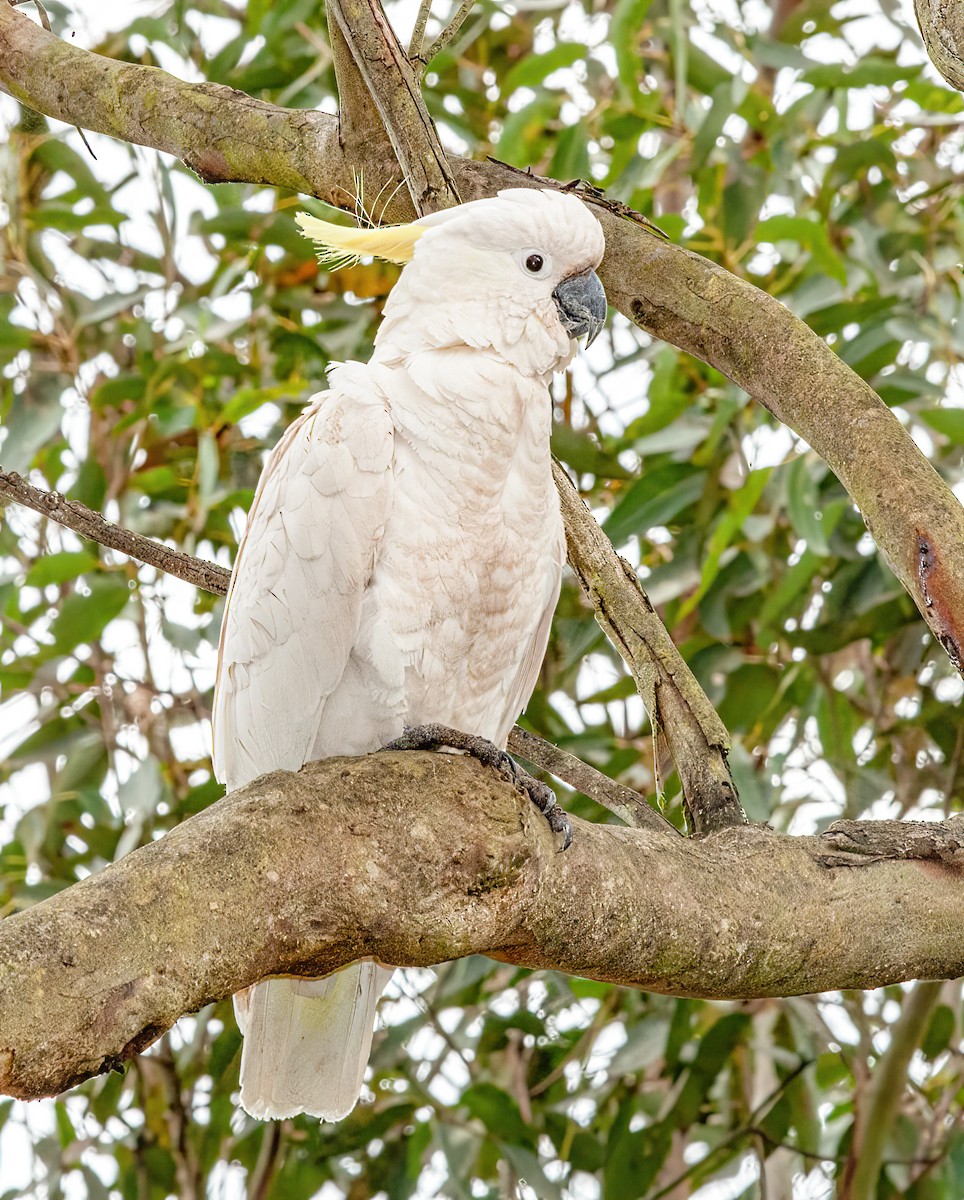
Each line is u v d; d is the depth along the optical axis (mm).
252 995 6395
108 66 7801
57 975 3520
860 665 10117
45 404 9531
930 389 8570
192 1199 9031
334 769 4617
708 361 6348
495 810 4676
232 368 9445
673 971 5082
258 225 9086
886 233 9352
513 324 6352
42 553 9797
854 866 5344
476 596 6277
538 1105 9469
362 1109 9109
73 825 9727
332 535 6109
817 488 8734
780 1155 9148
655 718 6336
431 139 6684
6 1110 9312
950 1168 8508
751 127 9727
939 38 5457
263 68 9688
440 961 4621
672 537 10234
